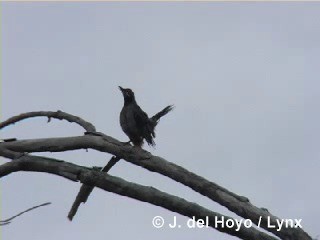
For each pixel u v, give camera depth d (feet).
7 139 40.83
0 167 39.06
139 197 39.06
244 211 39.81
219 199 40.29
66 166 39.29
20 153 39.91
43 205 36.37
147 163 41.19
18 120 47.03
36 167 39.29
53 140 41.27
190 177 40.68
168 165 41.32
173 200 38.93
